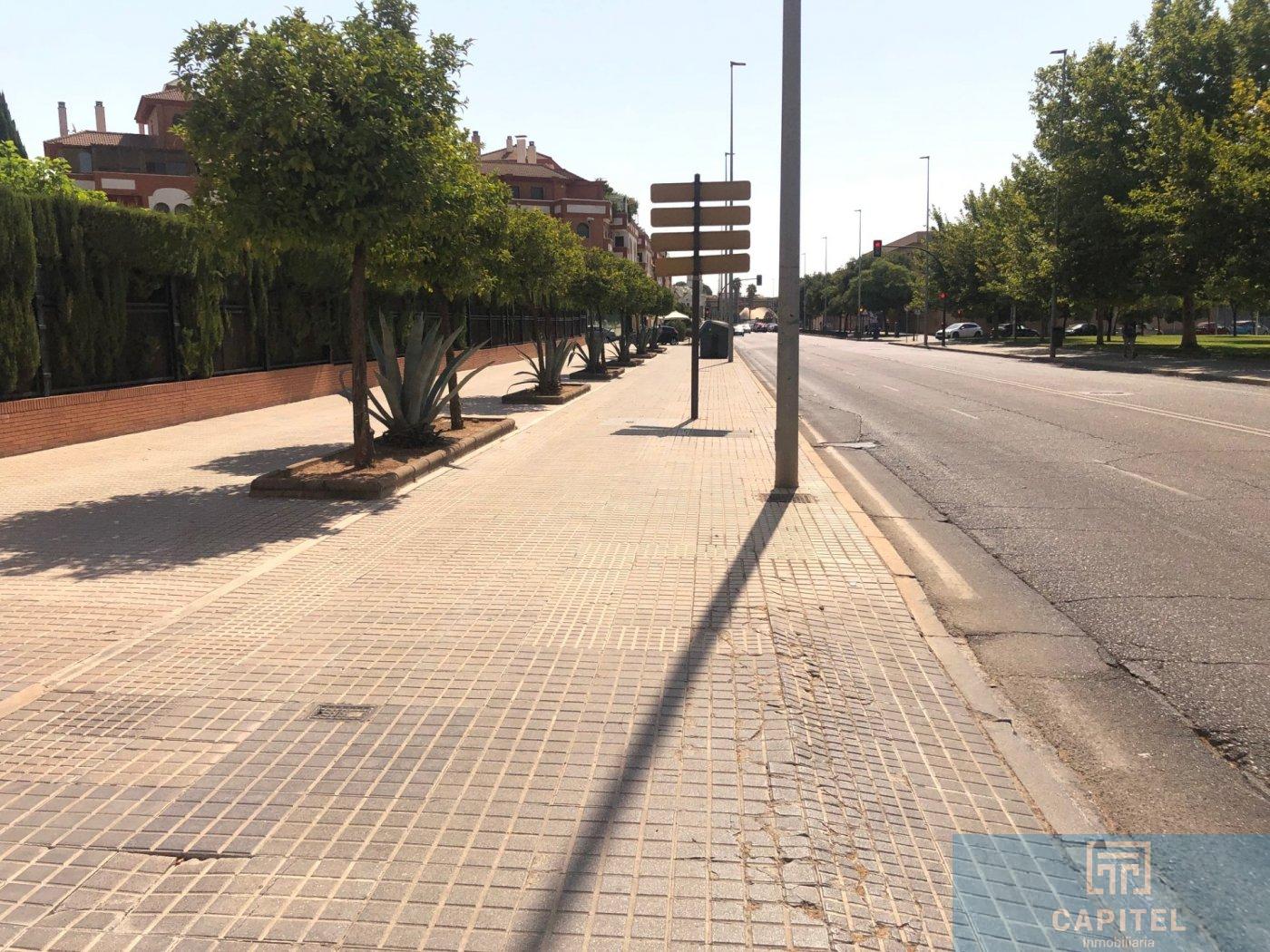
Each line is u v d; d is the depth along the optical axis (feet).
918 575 22.17
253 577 20.89
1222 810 11.68
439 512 27.89
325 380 71.77
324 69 30.32
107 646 16.48
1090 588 20.85
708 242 53.57
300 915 8.96
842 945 8.63
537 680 14.71
